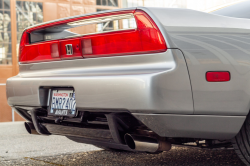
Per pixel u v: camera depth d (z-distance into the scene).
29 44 2.46
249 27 2.04
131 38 1.89
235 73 1.89
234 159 2.55
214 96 1.85
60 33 2.67
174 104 1.77
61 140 3.69
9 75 10.52
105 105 1.88
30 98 2.29
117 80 1.84
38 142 3.60
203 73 1.83
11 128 4.98
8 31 10.52
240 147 2.03
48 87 2.26
